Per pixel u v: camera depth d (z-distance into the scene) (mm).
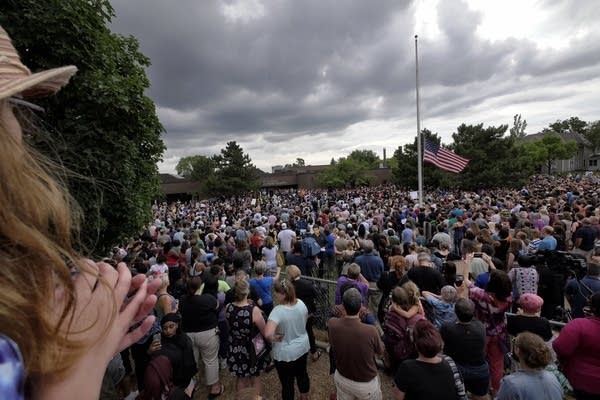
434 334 2744
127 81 4387
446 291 4352
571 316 5203
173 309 4598
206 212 25531
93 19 4207
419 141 15062
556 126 90250
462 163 14742
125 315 523
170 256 7594
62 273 415
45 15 3605
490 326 4039
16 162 434
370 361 3246
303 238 9117
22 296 359
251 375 4043
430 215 13625
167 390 2949
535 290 5312
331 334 3400
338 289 4914
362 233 10281
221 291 5484
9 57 484
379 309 5730
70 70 557
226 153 41688
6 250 389
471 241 6652
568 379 3342
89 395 411
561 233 8766
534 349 2738
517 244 6949
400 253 6363
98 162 3854
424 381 2629
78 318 422
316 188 57125
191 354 3723
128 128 4398
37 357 365
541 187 31047
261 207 27375
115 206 4227
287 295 3953
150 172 5410
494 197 22547
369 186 54531
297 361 3969
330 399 4312
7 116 476
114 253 7621
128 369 4785
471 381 3479
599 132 71750
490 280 4109
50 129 3676
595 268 4961
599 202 15711
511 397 2752
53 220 462
